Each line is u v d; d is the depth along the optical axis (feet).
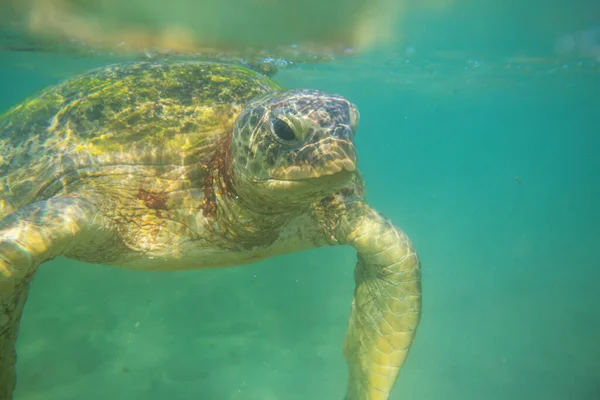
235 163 1.46
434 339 4.29
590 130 28.81
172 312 4.14
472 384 3.54
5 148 1.75
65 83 2.04
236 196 1.53
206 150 1.64
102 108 1.73
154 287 4.62
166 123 1.67
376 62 8.09
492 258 7.70
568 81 10.98
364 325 1.80
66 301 4.27
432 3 4.41
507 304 5.35
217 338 3.78
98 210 1.54
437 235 9.48
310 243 1.87
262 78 2.12
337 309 4.51
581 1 4.41
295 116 1.29
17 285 1.26
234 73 2.02
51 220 1.35
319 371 3.48
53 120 1.77
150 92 1.77
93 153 1.61
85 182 1.59
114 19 4.63
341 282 5.21
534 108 18.44
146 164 1.60
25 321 3.87
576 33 5.69
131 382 3.15
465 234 9.95
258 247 1.74
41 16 4.73
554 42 6.24
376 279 1.77
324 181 1.29
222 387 3.19
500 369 3.78
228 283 4.80
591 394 3.42
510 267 7.10
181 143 1.63
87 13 4.50
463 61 7.95
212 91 1.81
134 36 5.21
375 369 1.76
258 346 3.73
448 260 7.32
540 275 6.70
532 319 4.90
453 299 5.44
